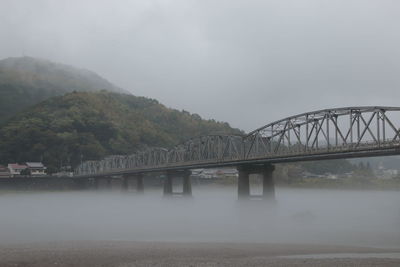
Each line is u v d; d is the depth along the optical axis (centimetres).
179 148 16312
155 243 5178
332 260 3950
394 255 4359
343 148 8744
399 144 7688
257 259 4028
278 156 10262
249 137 11812
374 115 8231
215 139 13612
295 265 3700
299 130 10038
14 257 4044
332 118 9119
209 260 3953
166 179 16200
